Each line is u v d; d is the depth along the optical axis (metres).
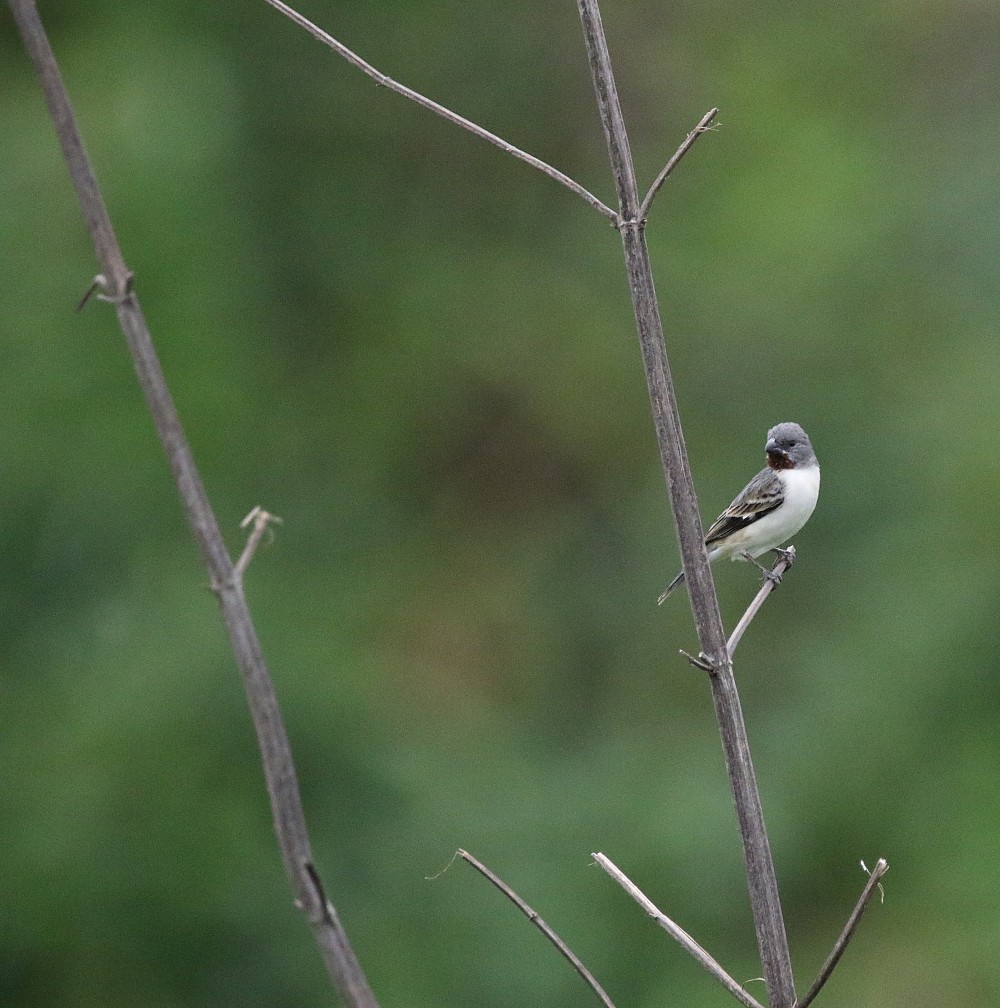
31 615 15.68
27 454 15.91
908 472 17.81
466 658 19.88
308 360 22.39
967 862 14.80
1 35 20.03
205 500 3.72
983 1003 13.83
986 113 21.64
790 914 15.45
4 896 13.38
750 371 20.36
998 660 15.80
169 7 21.12
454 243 23.69
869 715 16.16
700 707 18.22
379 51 23.67
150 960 13.52
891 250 20.25
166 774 13.86
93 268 16.73
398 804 15.40
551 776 17.19
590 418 22.39
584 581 20.66
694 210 22.31
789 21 23.59
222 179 19.62
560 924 14.88
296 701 15.12
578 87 24.12
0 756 14.27
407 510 21.58
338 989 3.59
